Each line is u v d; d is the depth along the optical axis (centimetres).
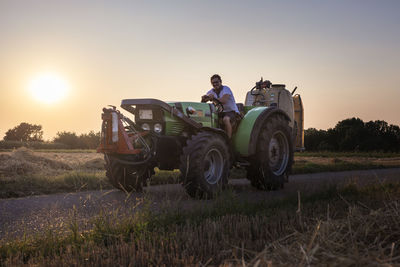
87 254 256
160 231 314
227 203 416
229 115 642
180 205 438
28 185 615
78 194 568
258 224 334
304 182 775
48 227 330
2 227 361
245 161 659
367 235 272
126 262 246
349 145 4166
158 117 582
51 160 912
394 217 300
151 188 655
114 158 583
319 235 253
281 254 225
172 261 244
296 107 965
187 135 605
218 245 277
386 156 2181
